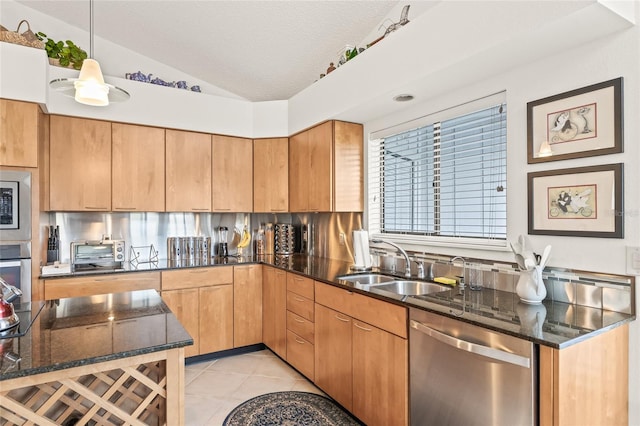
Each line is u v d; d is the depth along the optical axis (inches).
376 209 129.1
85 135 124.2
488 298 77.7
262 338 144.1
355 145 128.7
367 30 124.7
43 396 57.9
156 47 144.6
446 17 79.0
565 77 71.4
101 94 75.5
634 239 62.5
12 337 56.4
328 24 123.0
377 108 110.8
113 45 144.9
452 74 83.6
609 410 59.7
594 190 67.3
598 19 60.1
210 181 145.2
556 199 73.1
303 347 115.5
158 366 64.3
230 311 137.5
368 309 87.0
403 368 76.6
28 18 128.7
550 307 69.5
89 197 124.5
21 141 105.3
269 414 96.8
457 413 65.9
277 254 163.0
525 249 74.3
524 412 55.6
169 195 137.4
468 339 63.4
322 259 147.4
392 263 117.1
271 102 150.9
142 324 63.3
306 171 137.6
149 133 134.5
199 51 143.8
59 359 48.1
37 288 108.0
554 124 73.0
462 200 98.6
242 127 150.5
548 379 53.1
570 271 71.6
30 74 105.9
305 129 137.9
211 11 120.3
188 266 130.1
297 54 139.9
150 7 122.3
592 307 68.3
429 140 108.0
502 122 86.8
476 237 94.3
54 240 126.0
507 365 57.9
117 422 62.4
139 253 144.9
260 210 152.0
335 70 117.9
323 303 105.0
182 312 128.6
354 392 91.7
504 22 67.5
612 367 60.2
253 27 126.4
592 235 67.6
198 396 106.7
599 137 66.3
